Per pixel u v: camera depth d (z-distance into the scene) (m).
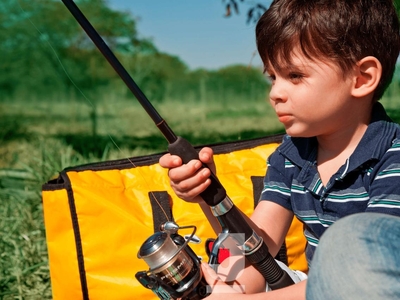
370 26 1.62
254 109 10.03
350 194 1.63
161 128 1.58
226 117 8.94
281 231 1.82
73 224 2.11
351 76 1.60
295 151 1.77
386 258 1.09
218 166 2.37
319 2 1.59
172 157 1.57
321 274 1.14
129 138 6.16
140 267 2.12
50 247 2.13
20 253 2.90
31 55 9.80
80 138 5.87
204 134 6.54
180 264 1.45
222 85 12.84
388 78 1.71
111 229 2.12
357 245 1.11
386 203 1.53
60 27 9.69
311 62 1.58
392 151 1.58
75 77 9.87
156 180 2.28
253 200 2.31
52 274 2.14
